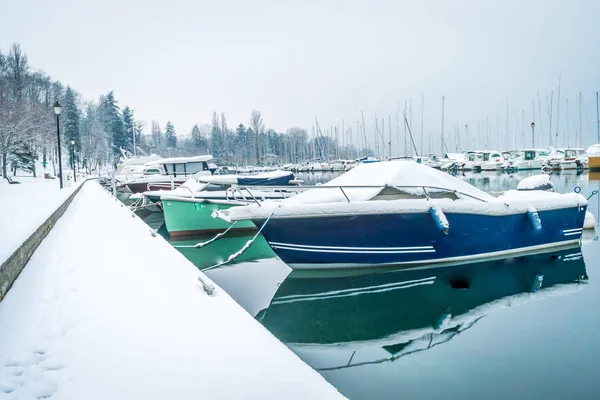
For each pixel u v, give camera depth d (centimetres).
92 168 7894
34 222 854
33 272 577
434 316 624
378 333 575
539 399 391
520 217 903
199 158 2348
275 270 924
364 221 805
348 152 7900
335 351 524
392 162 933
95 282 518
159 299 445
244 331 355
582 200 973
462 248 859
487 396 399
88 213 1402
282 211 794
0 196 2123
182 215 1325
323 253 820
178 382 271
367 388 422
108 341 338
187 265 609
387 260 834
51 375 285
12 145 4284
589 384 414
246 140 9831
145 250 729
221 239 1320
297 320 633
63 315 402
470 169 4997
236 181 1547
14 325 380
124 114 9012
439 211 804
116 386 268
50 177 5091
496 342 517
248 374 279
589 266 847
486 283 762
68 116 6756
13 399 257
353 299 708
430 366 464
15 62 6134
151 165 2859
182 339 339
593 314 605
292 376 277
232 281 841
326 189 909
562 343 508
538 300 671
